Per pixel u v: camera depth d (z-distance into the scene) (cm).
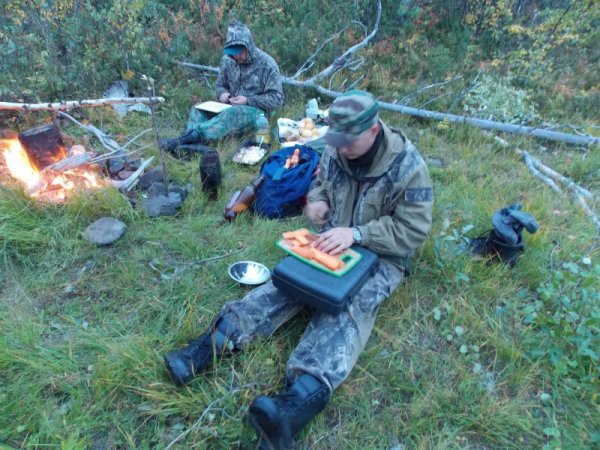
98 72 483
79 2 536
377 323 231
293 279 189
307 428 180
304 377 172
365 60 601
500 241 265
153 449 170
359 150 194
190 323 221
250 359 201
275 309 205
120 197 305
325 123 455
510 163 421
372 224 208
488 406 189
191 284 248
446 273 256
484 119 498
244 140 424
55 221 284
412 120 516
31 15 484
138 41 506
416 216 203
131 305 237
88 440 173
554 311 243
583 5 588
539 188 378
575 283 237
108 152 380
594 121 531
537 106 548
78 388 191
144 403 185
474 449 179
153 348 210
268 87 449
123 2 502
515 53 600
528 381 204
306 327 212
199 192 330
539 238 290
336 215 228
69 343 207
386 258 221
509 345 221
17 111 411
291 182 312
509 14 649
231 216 308
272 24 644
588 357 211
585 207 344
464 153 436
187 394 189
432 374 208
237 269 259
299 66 598
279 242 208
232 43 420
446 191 350
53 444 167
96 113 438
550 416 191
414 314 238
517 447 179
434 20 688
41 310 231
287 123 432
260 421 154
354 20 643
